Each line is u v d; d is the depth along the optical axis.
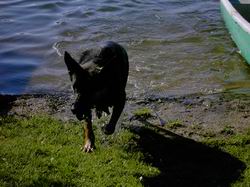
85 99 5.65
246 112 7.68
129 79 9.01
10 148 6.19
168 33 11.71
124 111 7.66
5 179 5.52
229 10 10.44
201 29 11.97
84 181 5.60
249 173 5.95
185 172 6.02
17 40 11.22
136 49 10.60
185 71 9.46
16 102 7.97
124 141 6.63
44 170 5.75
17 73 9.39
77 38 11.37
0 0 14.54
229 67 9.68
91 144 6.30
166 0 14.70
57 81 9.02
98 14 13.23
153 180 5.80
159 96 8.32
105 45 6.14
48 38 11.35
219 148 6.55
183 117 7.50
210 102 8.07
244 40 9.54
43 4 14.16
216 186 5.77
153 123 7.27
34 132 6.77
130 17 12.94
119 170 5.87
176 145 6.61
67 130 6.91
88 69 5.76
